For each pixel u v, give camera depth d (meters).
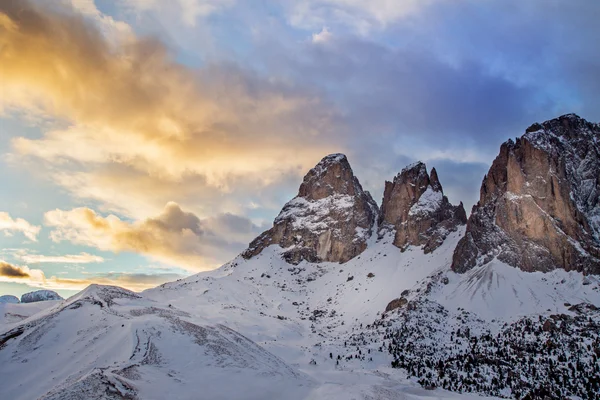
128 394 115.31
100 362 143.50
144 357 139.38
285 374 154.12
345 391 142.25
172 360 140.88
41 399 111.81
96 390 113.62
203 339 156.38
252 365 149.50
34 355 158.75
